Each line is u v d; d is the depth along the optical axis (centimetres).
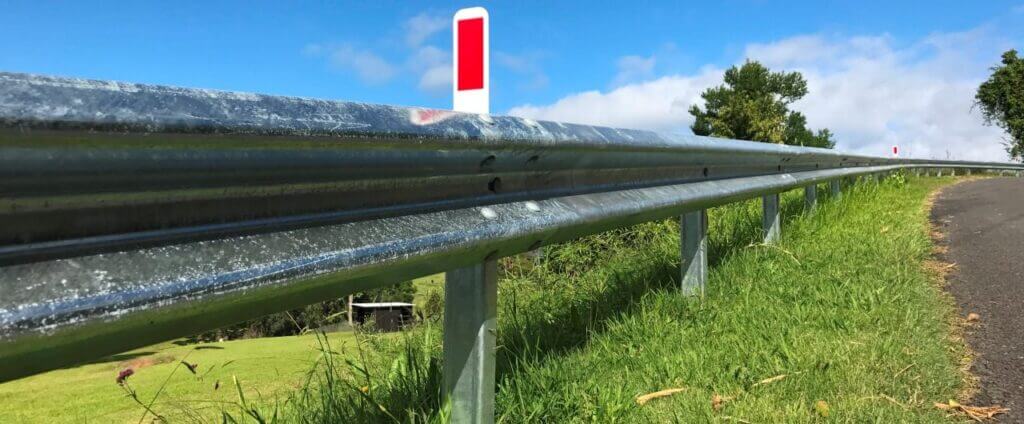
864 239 556
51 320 96
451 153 183
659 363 303
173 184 117
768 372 290
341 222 153
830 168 743
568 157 239
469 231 187
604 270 529
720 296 404
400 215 172
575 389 266
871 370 286
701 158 377
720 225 605
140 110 107
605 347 327
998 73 4856
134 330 109
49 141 97
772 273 450
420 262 170
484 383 214
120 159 108
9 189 96
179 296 113
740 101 5669
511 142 200
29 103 93
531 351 308
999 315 365
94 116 100
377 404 234
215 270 120
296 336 506
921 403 256
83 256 105
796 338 328
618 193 294
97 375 400
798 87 6625
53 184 101
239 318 130
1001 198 943
